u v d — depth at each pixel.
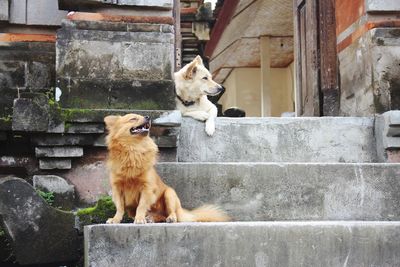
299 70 7.09
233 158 5.11
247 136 5.16
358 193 4.52
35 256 3.94
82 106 4.81
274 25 11.76
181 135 5.09
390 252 3.53
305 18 6.84
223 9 9.99
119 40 4.92
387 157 5.08
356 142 5.27
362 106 5.63
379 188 4.55
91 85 4.84
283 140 5.20
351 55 5.91
